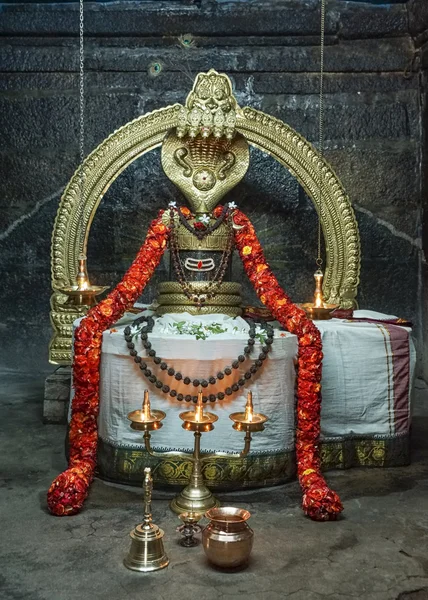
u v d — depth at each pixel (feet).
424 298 21.45
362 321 15.80
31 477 13.43
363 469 14.35
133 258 21.58
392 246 21.88
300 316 13.33
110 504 12.25
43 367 22.22
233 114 15.65
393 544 10.70
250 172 21.21
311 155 18.34
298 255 21.45
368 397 14.37
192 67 21.08
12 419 17.16
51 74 21.30
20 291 22.03
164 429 13.01
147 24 20.81
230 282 14.84
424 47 20.44
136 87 21.24
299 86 21.17
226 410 12.95
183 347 12.80
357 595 9.23
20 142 21.48
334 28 20.80
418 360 22.11
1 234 21.83
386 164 21.54
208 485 12.86
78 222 18.30
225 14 20.72
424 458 15.03
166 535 11.00
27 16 20.83
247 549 9.82
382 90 21.35
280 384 13.16
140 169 21.34
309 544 10.69
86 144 21.36
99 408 13.55
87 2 20.92
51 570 9.80
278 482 13.32
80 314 18.08
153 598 9.11
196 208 16.12
